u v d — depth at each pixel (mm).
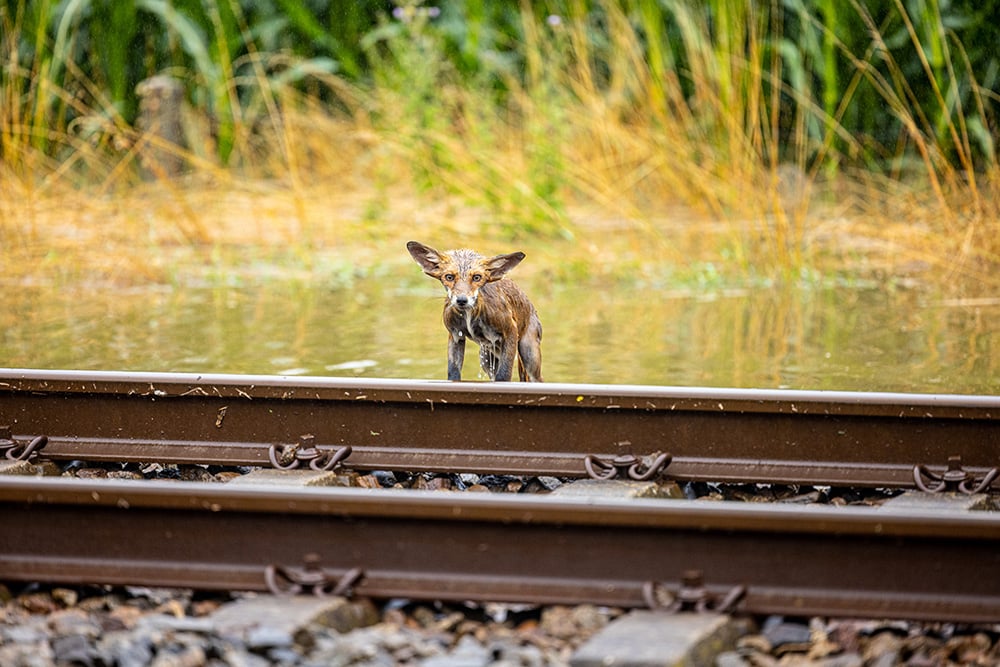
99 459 14266
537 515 10336
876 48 37969
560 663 9211
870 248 32531
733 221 32344
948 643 9617
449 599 10297
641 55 35906
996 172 29984
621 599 10203
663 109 34094
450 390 13922
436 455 13992
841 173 38531
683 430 13750
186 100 42719
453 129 36062
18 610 10305
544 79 37781
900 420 13547
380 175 37125
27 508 10852
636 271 30000
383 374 19750
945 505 12555
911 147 36844
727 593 10164
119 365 20188
